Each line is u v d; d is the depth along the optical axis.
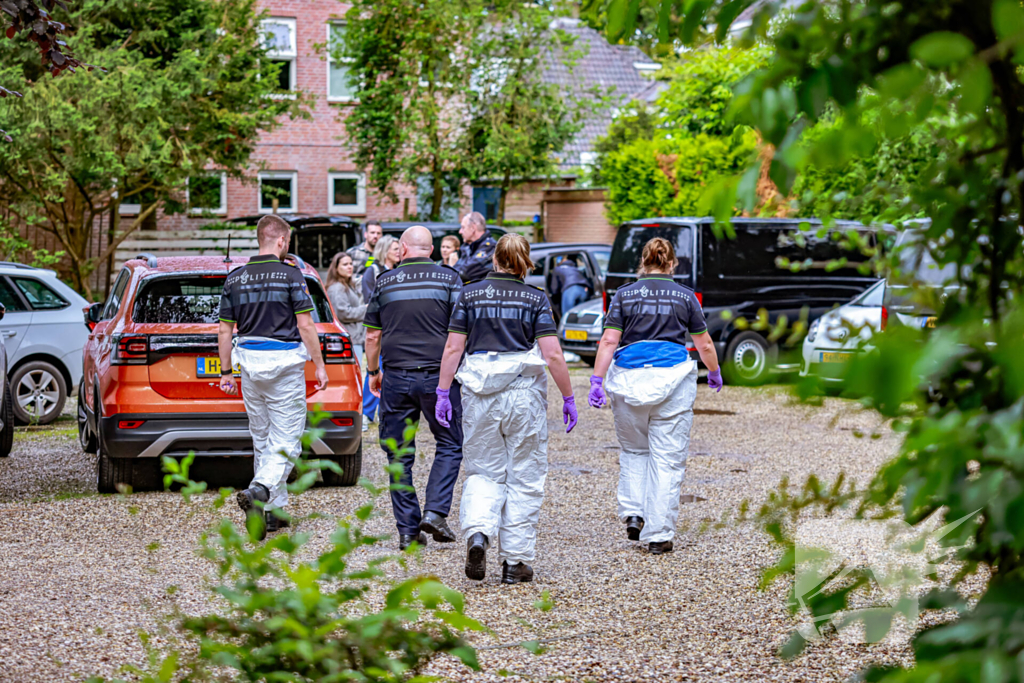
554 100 56.38
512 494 12.69
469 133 56.31
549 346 12.95
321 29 65.25
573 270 42.34
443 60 55.34
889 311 3.52
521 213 70.75
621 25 3.18
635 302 14.19
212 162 52.31
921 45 2.26
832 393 2.72
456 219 63.69
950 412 3.00
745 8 2.93
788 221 33.84
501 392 12.59
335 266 24.55
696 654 9.92
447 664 9.56
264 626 4.16
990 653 2.32
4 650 9.99
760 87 2.62
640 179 54.75
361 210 66.88
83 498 17.25
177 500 17.08
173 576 12.63
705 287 32.88
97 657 9.77
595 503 17.16
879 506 3.46
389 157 57.59
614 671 9.45
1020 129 3.14
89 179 42.97
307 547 13.65
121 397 17.17
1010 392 2.40
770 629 10.65
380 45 56.53
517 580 12.60
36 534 14.82
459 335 13.27
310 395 17.55
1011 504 2.44
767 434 24.30
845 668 9.27
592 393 14.28
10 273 26.14
